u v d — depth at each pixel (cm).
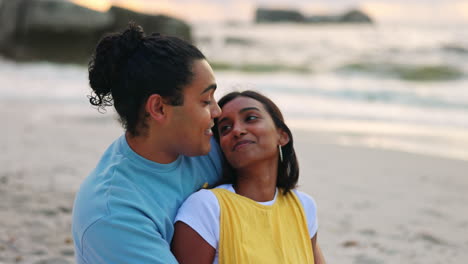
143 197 180
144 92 175
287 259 194
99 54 181
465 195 565
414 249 398
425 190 582
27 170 545
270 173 210
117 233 170
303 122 1108
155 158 187
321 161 726
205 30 5456
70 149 677
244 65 2508
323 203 518
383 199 539
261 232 195
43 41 2653
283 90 1627
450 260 379
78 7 2711
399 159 750
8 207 421
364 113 1245
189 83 177
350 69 2319
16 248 345
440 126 1089
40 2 2650
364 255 382
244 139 203
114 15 2762
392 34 4541
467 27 5931
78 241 182
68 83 1625
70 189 480
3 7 2625
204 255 188
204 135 185
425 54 2809
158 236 175
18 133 784
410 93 1612
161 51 176
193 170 205
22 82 1577
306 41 3766
